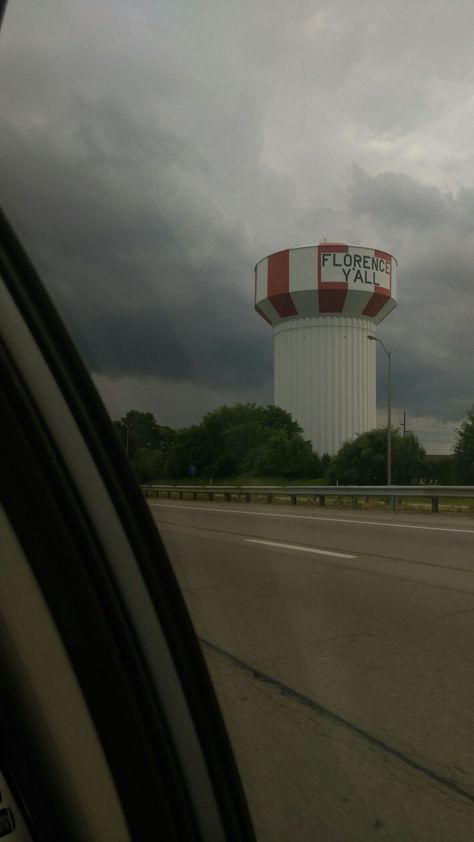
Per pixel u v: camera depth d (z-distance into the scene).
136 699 1.98
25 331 1.95
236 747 3.23
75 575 1.88
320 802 2.88
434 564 9.62
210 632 4.22
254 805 2.79
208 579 4.38
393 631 5.93
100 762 1.87
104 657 1.90
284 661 4.92
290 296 69.56
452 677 4.73
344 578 8.47
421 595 7.47
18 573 1.82
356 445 44.72
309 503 25.86
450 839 2.68
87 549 1.93
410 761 3.39
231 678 4.26
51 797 1.79
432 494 20.25
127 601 2.05
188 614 2.22
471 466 41.75
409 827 2.76
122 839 1.87
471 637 5.78
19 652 1.80
